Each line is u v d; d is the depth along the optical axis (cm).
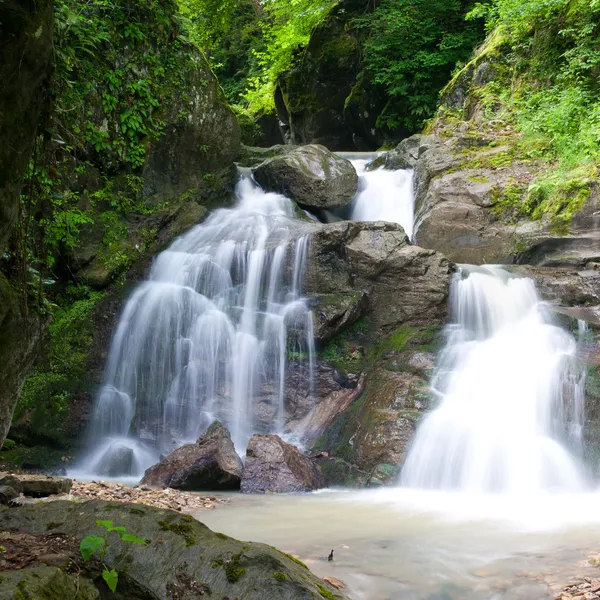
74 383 1049
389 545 518
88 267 1172
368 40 2072
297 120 2309
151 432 1050
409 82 2016
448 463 811
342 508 688
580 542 520
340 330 1090
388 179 1511
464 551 499
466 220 1288
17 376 490
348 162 1453
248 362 1075
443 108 1684
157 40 1321
